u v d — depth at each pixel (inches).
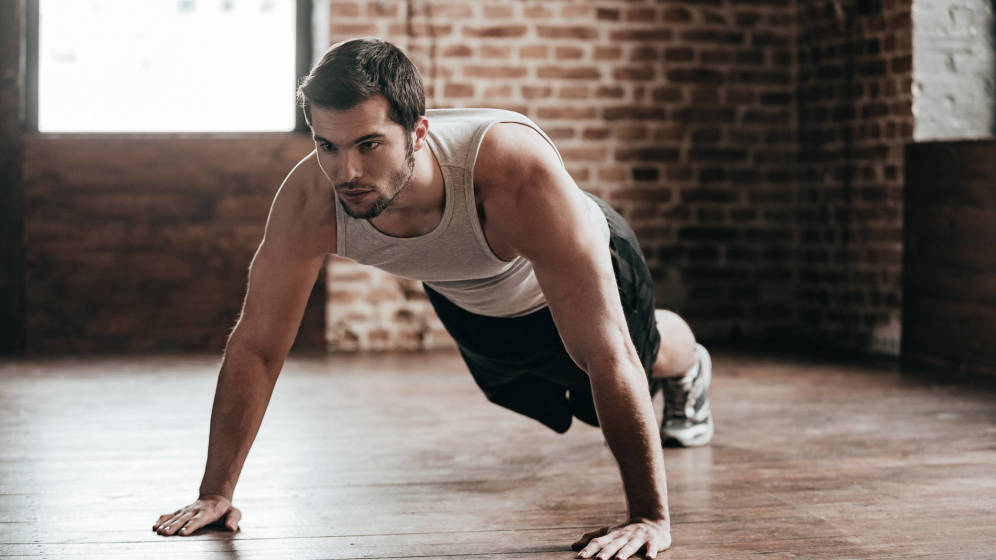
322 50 200.8
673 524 79.4
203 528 78.4
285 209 74.5
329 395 146.4
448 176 70.0
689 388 108.1
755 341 210.7
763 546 73.6
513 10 204.4
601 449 109.5
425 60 202.1
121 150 198.8
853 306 196.5
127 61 203.6
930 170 175.6
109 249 199.5
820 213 205.5
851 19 194.9
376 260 76.0
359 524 80.3
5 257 199.5
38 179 196.9
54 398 143.4
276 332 77.7
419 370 172.4
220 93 206.1
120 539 75.5
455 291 84.7
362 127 61.0
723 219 212.8
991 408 132.1
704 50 210.5
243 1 205.6
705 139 211.5
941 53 180.7
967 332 167.6
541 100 206.4
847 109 197.0
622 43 208.2
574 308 69.9
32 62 201.3
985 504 85.2
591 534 73.0
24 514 83.0
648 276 90.6
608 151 208.8
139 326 200.7
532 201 69.6
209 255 201.9
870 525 79.0
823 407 133.5
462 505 86.4
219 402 79.0
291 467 100.9
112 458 104.9
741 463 100.7
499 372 93.8
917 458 103.0
